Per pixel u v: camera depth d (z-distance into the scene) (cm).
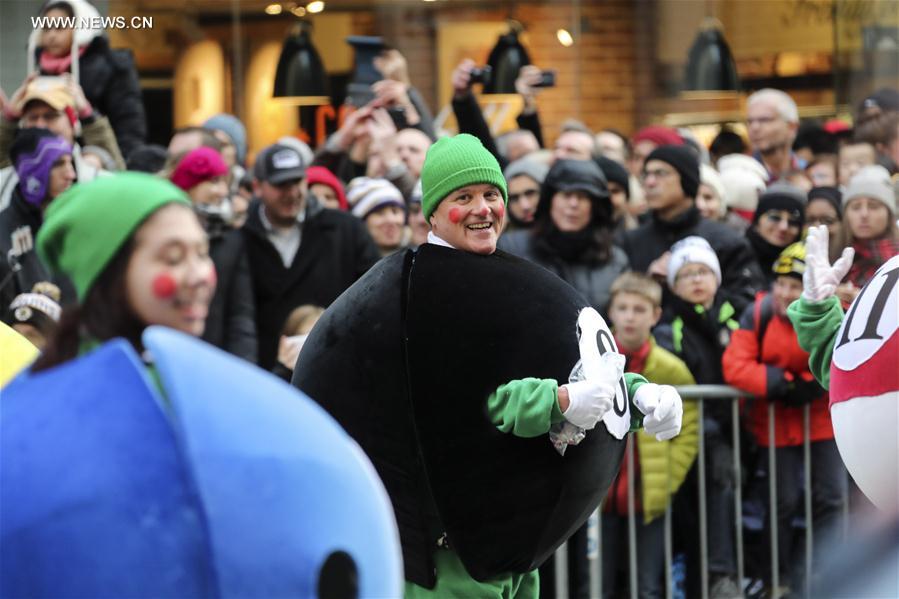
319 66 2453
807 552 1605
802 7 2744
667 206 1744
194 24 2447
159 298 672
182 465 615
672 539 1593
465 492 1010
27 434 632
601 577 1560
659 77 2723
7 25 2200
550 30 2659
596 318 1034
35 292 1431
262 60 2483
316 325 1068
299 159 1641
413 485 1030
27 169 1572
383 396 1023
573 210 1641
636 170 2172
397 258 1052
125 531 607
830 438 1602
